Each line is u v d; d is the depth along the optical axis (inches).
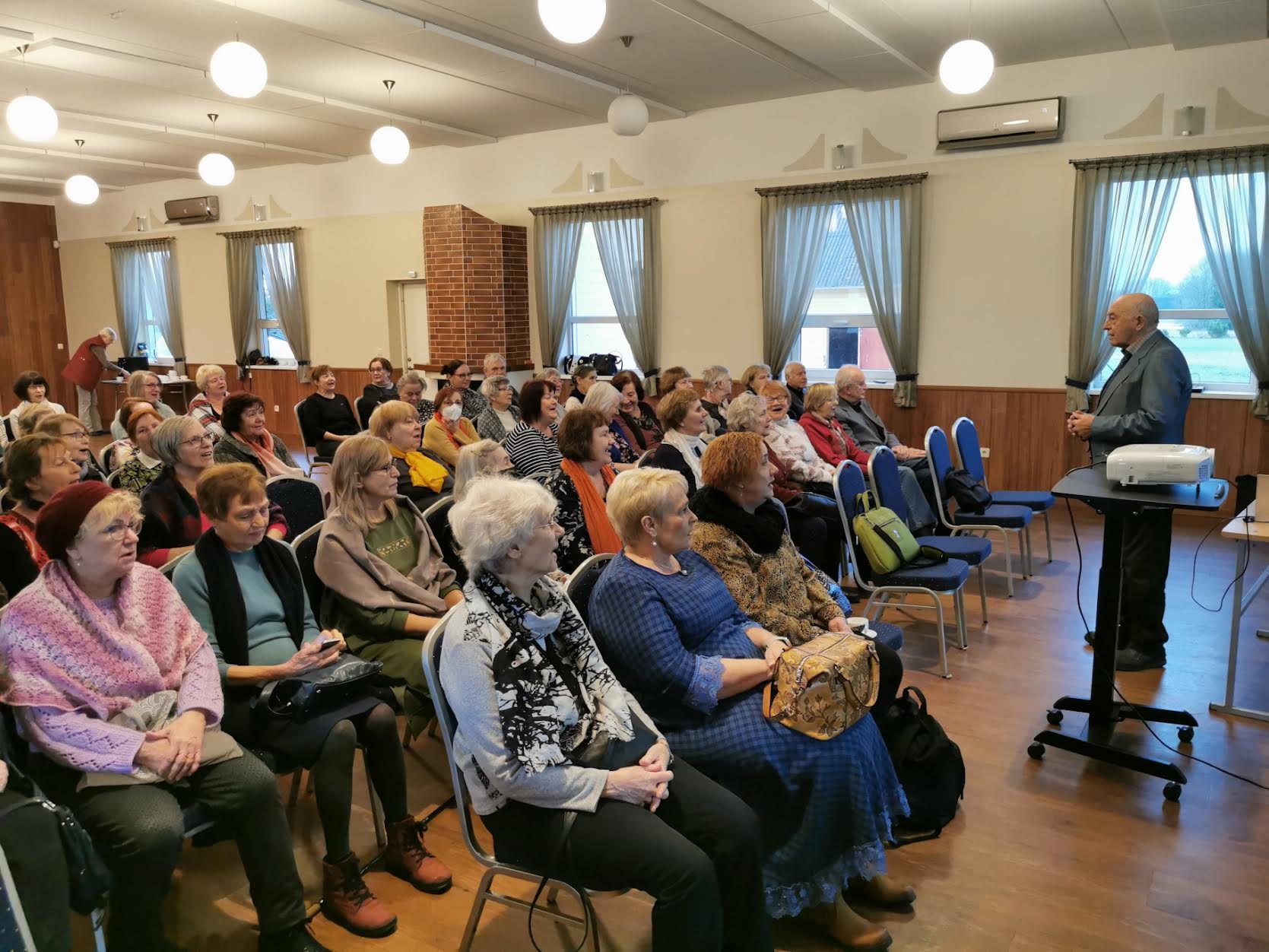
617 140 320.8
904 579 131.3
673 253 316.2
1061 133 247.0
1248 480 163.9
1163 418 124.3
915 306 272.8
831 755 73.9
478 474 122.0
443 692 66.1
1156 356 126.9
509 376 350.6
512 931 78.1
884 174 274.2
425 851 86.4
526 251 353.1
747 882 65.8
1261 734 112.6
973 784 102.4
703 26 213.0
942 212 267.4
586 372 230.1
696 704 74.1
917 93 266.1
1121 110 238.7
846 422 205.2
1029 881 84.5
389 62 238.7
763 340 301.0
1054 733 108.0
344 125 317.7
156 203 452.1
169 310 457.1
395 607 95.3
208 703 73.3
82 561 70.4
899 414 284.8
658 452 145.1
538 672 64.9
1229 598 167.8
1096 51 237.3
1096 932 77.2
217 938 76.6
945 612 161.5
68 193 316.8
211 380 199.3
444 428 201.6
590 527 115.9
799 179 288.4
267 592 87.0
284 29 211.6
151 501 107.4
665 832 62.2
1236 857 87.8
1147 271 240.5
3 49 224.4
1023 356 262.2
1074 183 247.0
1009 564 169.6
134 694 71.6
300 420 262.8
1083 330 248.8
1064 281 253.4
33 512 91.3
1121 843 90.6
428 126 317.4
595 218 326.6
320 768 76.8
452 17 208.5
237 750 72.6
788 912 72.3
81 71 245.3
